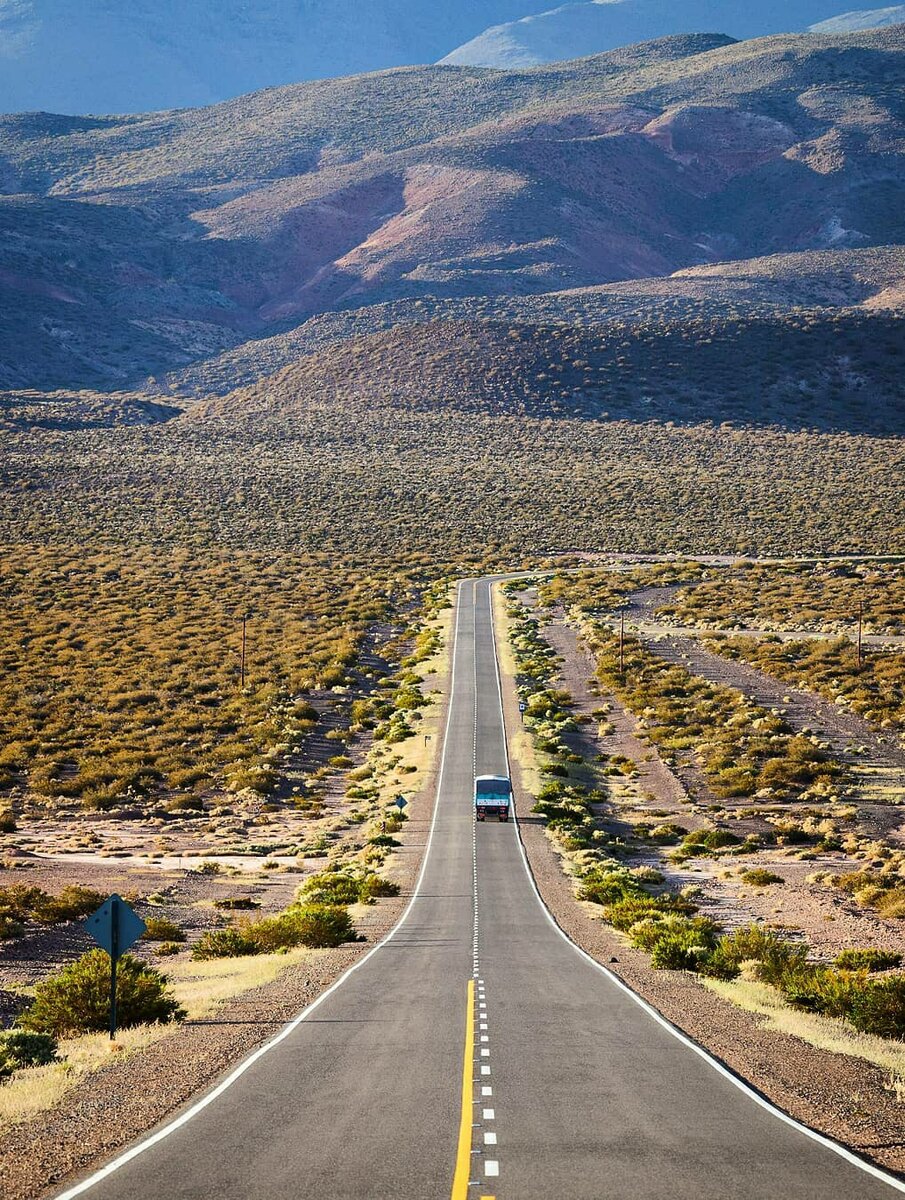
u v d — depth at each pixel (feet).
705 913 190.49
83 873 230.27
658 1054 75.15
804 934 171.73
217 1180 49.37
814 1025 92.43
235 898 203.82
